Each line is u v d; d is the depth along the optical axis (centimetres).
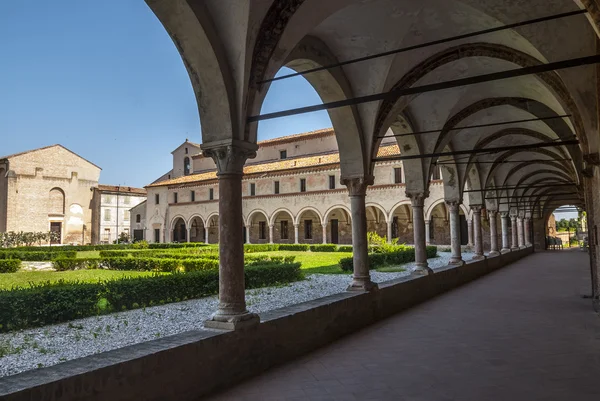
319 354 684
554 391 510
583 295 1239
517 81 1157
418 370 595
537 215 3962
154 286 988
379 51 891
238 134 604
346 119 955
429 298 1248
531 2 732
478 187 1998
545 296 1268
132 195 5619
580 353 670
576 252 3497
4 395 331
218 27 585
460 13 841
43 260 2636
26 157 4819
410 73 1003
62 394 370
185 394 486
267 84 641
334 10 691
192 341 504
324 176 3622
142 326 769
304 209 3719
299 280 1427
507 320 930
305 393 514
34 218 4831
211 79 592
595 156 831
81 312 841
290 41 658
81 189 5231
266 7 594
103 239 5272
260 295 1116
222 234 602
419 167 1323
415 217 1317
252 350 588
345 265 1695
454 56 982
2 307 734
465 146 1662
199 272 1127
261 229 4394
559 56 796
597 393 503
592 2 411
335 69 897
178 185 4716
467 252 2959
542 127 1510
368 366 617
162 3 538
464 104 1313
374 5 778
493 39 924
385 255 1884
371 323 910
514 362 627
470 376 568
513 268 2188
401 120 1266
